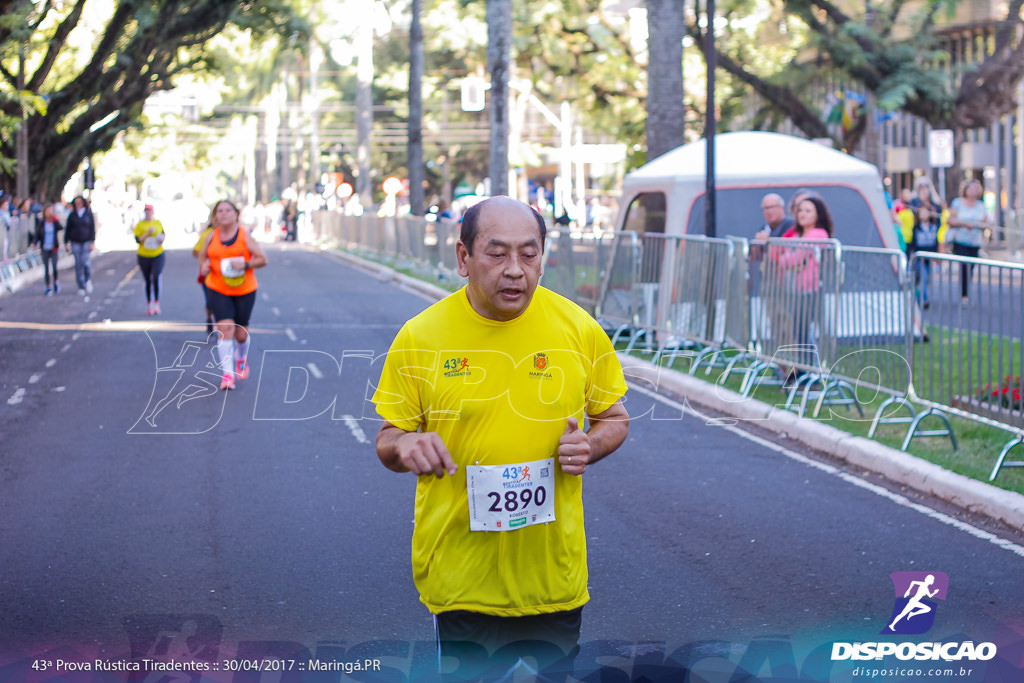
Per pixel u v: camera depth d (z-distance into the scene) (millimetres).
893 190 46531
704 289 13258
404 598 6141
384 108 73688
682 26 18922
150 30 35625
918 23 30828
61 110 37531
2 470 9133
